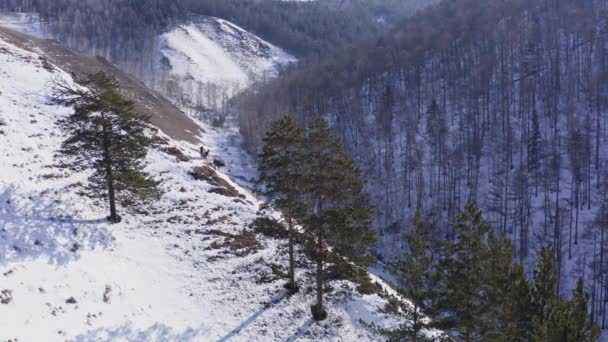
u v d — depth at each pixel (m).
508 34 124.56
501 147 79.75
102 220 28.61
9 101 38.91
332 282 26.58
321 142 21.11
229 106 143.25
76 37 184.25
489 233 17.89
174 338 21.06
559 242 55.09
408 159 82.88
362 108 111.81
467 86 102.88
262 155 23.30
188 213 32.97
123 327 20.59
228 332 22.23
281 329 22.73
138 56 185.62
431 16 172.38
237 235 31.16
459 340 19.20
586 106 85.56
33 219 25.22
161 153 42.12
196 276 26.20
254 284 26.03
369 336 22.83
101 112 27.36
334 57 169.50
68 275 21.91
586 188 66.06
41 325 18.06
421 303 18.38
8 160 30.27
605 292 47.91
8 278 19.50
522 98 92.88
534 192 68.38
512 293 15.73
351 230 21.09
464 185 74.12
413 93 111.56
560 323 12.16
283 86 139.88
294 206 22.95
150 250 27.66
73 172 33.06
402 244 61.03
